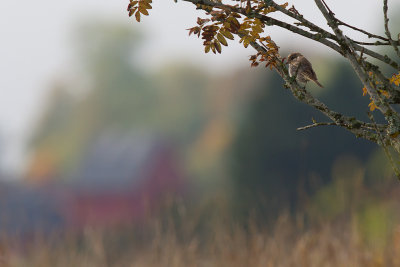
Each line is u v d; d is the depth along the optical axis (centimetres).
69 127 10538
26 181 6756
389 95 539
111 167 6912
